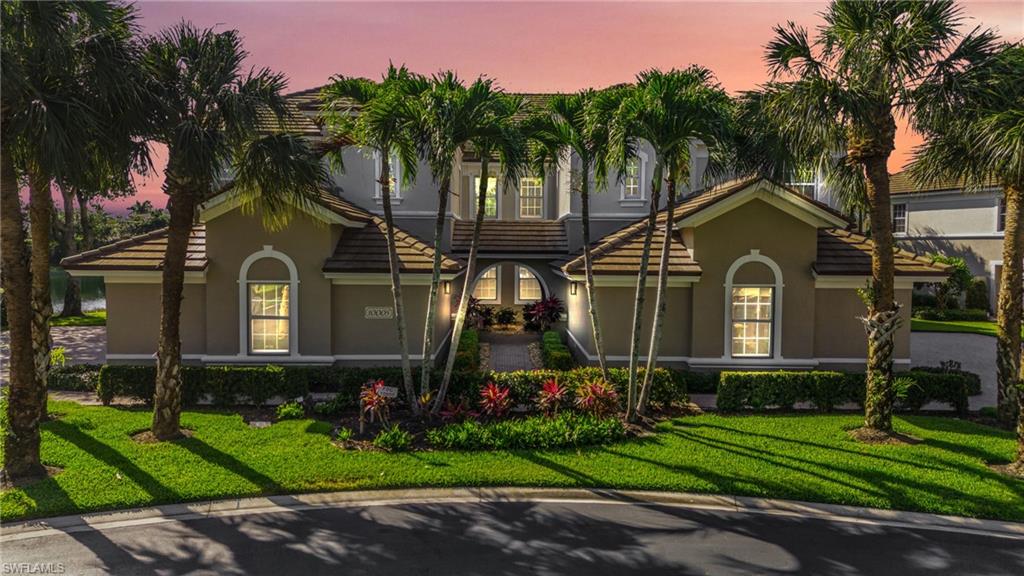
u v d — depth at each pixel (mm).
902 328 16703
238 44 11312
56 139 8969
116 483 9484
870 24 11133
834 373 14117
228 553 7715
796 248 16500
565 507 9109
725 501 9273
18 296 9578
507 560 7602
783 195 16172
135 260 16062
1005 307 13086
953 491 9430
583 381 13953
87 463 10266
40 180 10984
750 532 8375
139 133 10492
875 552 7848
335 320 16703
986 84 10672
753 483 9727
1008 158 10586
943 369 16922
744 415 13766
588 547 7941
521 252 24047
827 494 9328
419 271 16234
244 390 13914
